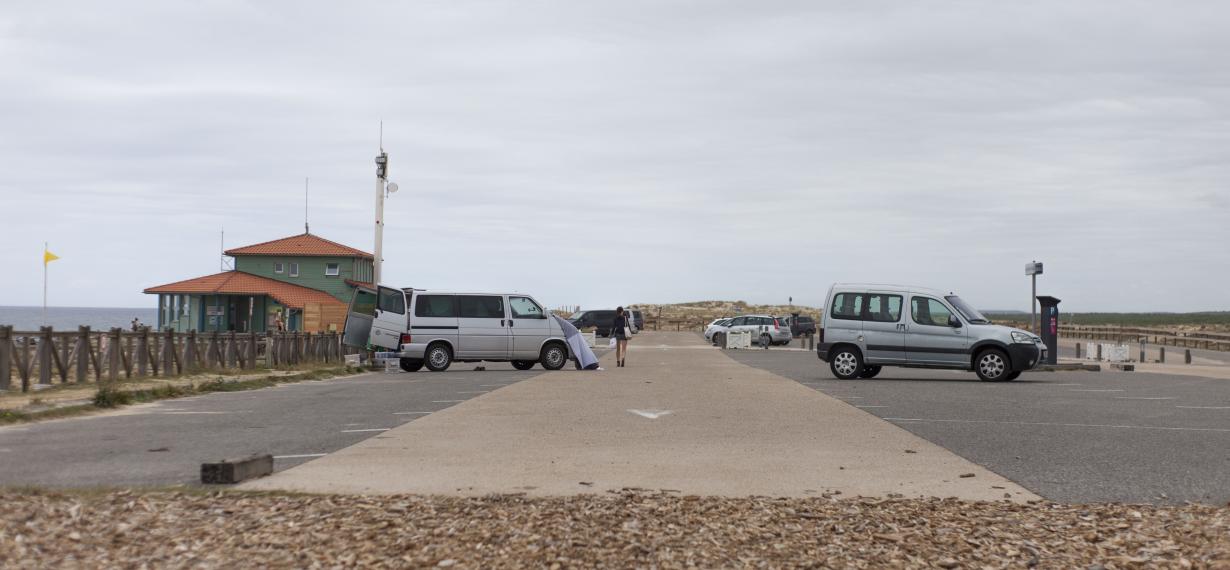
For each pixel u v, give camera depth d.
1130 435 12.64
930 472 9.45
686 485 8.62
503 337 28.97
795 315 70.94
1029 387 21.83
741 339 50.31
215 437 11.92
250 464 8.64
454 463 9.76
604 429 12.81
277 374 24.80
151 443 11.34
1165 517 7.46
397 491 8.16
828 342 24.77
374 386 21.83
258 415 14.78
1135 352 47.16
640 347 51.22
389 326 28.69
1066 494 8.41
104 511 7.15
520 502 7.66
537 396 18.31
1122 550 6.71
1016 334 23.50
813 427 13.16
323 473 9.07
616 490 8.30
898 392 19.77
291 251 58.72
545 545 6.49
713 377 24.77
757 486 8.60
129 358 22.05
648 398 17.84
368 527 6.88
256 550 6.39
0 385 18.19
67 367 20.22
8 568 5.88
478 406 16.17
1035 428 13.34
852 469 9.58
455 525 6.91
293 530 6.79
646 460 10.04
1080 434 12.70
